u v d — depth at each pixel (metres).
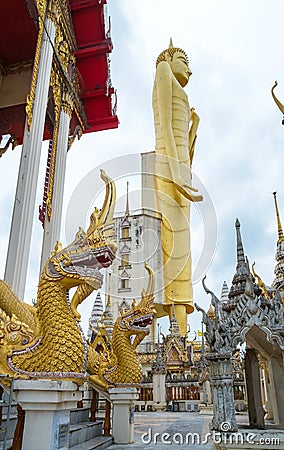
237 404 14.84
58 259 5.43
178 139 29.05
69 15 17.88
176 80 31.78
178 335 25.67
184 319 25.72
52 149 16.28
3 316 5.28
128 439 8.17
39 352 5.01
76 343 5.20
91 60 19.41
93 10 18.11
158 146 28.02
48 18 15.07
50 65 14.46
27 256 10.70
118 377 8.71
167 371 23.50
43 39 14.50
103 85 20.47
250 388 5.99
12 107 19.05
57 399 4.72
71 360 5.04
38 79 13.55
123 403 8.52
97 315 21.66
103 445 7.35
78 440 7.12
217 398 5.16
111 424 9.02
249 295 5.39
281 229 17.48
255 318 5.28
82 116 20.88
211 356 5.35
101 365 8.92
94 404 9.12
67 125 17.42
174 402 20.42
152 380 21.14
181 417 15.20
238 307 5.47
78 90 19.98
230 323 5.41
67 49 17.75
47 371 4.89
